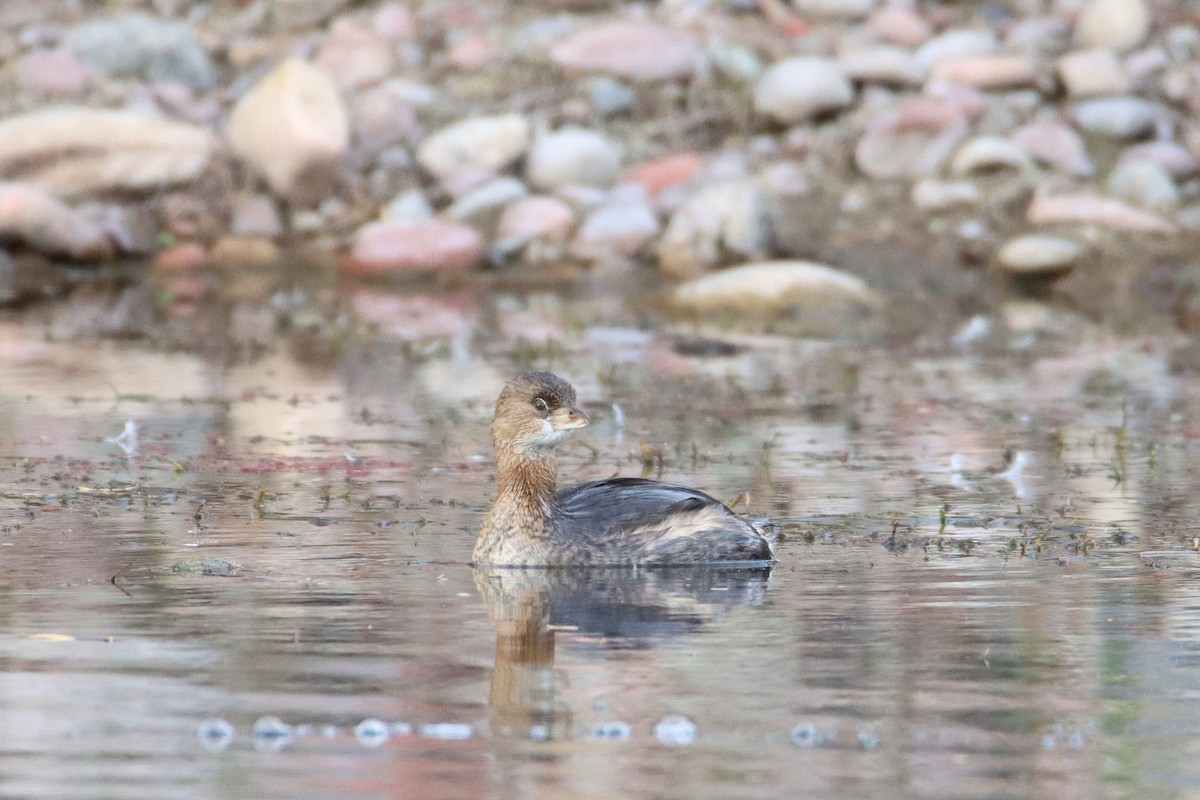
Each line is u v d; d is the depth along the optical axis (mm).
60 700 7820
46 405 17094
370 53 29641
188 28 29609
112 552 10945
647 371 19672
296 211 27656
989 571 10539
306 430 15859
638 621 9312
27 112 28234
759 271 24922
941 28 30453
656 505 10961
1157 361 20562
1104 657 8578
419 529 11797
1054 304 24844
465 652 8648
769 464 14297
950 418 16734
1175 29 29906
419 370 19719
